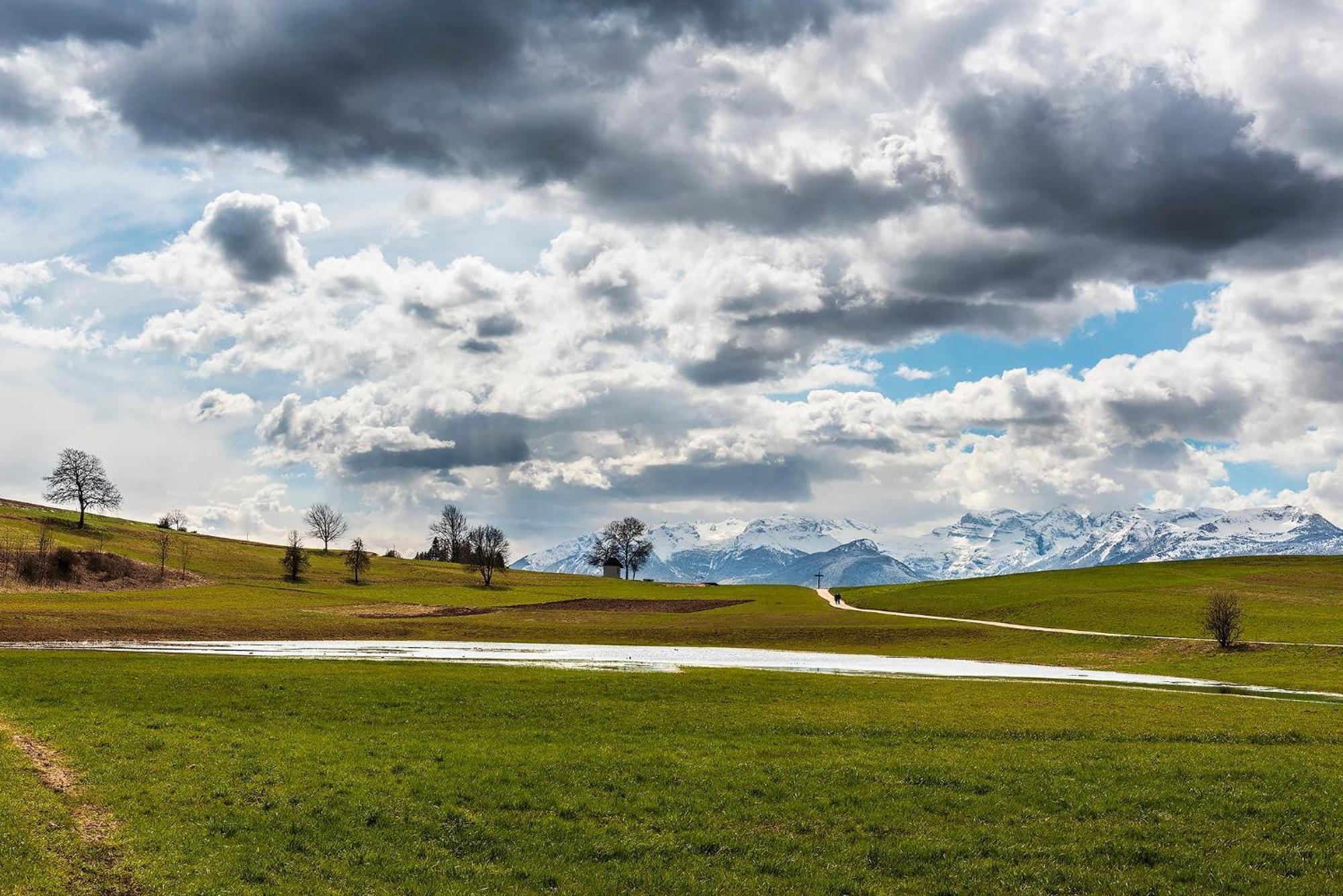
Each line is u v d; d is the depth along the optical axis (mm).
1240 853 25609
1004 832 27062
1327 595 142125
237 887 21938
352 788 29250
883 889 23250
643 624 121312
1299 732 42250
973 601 157250
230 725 38125
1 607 100562
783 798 29641
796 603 174625
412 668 60594
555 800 28828
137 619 94500
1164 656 89250
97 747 32719
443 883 22766
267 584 183500
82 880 21562
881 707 47438
